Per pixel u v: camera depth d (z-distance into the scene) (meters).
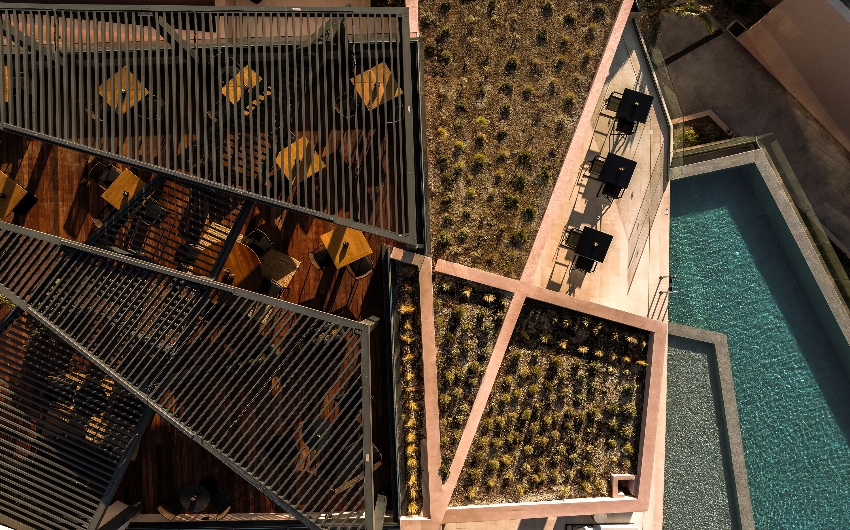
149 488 13.88
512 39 13.93
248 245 13.48
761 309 15.69
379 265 13.94
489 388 13.19
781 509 15.63
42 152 13.85
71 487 11.32
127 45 11.63
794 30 15.16
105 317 11.69
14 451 12.31
